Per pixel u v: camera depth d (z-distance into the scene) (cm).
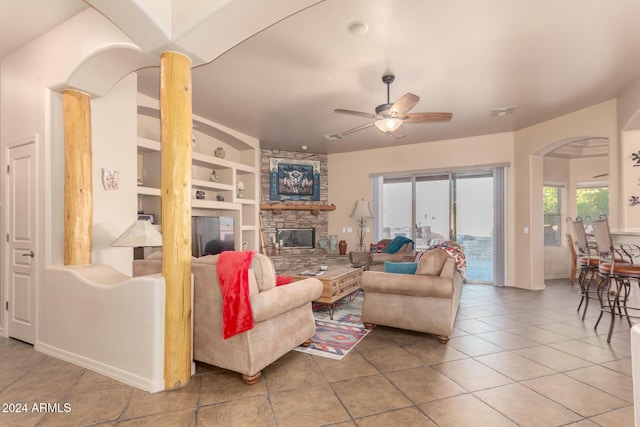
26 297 307
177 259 229
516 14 258
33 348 295
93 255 313
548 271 659
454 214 631
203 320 244
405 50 311
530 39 293
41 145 298
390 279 322
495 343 305
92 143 315
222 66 342
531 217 550
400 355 279
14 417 192
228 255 237
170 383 224
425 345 301
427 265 317
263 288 242
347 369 252
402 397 212
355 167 717
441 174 643
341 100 436
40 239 295
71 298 268
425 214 656
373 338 320
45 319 287
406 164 665
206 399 210
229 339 233
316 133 586
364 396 213
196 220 476
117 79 295
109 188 327
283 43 298
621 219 420
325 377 239
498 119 514
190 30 214
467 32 282
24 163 312
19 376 242
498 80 377
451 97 427
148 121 455
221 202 526
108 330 245
